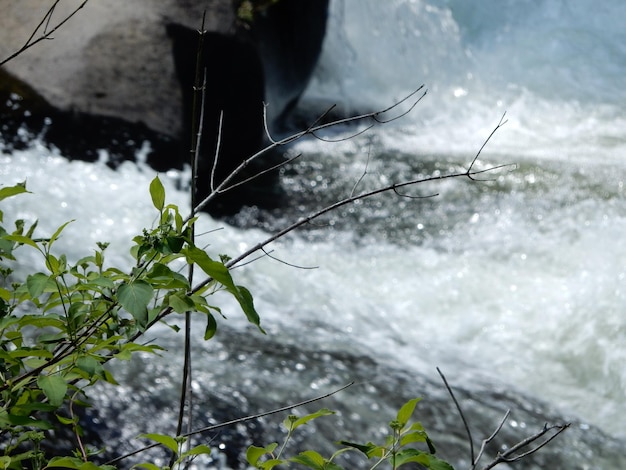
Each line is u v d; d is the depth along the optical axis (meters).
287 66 13.93
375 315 9.20
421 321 9.25
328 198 11.73
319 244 10.37
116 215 10.08
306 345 8.20
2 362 2.57
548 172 12.90
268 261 9.77
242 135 12.41
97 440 5.97
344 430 6.81
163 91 11.58
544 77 18.75
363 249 10.36
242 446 6.29
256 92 12.55
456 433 7.19
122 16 11.84
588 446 7.54
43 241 2.47
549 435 7.47
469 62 18.78
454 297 9.58
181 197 10.90
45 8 11.67
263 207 11.27
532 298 9.54
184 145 11.46
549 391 8.43
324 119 15.48
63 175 10.34
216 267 2.35
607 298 9.44
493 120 16.38
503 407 7.81
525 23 20.55
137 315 2.32
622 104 17.72
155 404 6.53
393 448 2.27
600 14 20.91
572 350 8.94
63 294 2.58
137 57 11.62
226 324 8.29
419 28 18.41
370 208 11.45
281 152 13.18
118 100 11.24
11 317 2.53
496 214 11.27
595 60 19.52
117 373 6.81
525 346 8.98
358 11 17.92
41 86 11.01
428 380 8.05
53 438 5.73
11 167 10.26
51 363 2.52
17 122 10.72
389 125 15.71
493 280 9.84
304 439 6.55
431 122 16.22
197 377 7.05
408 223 11.04
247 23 12.62
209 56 12.06
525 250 10.36
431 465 2.25
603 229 10.80
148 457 5.97
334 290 9.48
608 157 14.09
